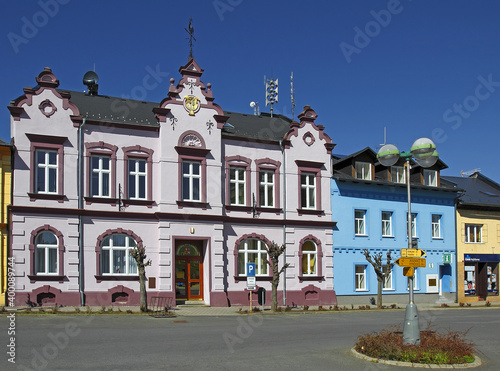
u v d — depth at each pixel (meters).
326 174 32.78
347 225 33.53
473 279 38.91
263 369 12.27
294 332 18.72
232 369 12.16
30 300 24.91
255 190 30.61
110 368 11.88
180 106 28.58
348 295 32.91
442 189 37.53
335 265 32.75
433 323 22.66
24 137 25.45
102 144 27.03
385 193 35.47
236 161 30.28
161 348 14.58
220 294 28.44
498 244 40.34
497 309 32.53
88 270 26.16
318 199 32.28
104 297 26.25
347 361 13.41
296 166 31.84
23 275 24.91
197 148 28.58
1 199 25.12
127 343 15.25
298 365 12.82
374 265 30.84
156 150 28.16
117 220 26.95
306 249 31.95
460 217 38.88
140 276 24.38
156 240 27.59
